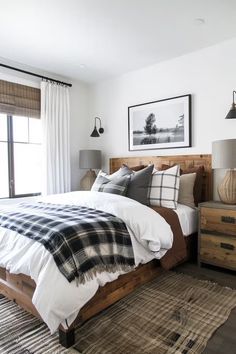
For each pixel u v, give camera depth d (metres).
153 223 2.17
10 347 1.55
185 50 3.19
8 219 2.04
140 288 2.25
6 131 3.49
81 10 2.32
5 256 1.83
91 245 1.70
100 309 1.82
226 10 2.33
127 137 3.96
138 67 3.71
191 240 2.89
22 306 1.83
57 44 2.97
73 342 1.58
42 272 1.54
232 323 1.77
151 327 1.72
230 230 2.49
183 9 2.31
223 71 3.00
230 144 2.51
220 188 2.69
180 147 3.37
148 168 2.85
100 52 3.20
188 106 3.27
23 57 3.31
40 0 2.18
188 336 1.63
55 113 3.84
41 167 3.71
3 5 2.24
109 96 4.17
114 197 2.45
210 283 2.36
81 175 4.36
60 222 1.81
